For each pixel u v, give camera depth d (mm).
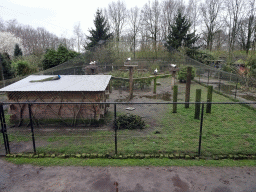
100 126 6473
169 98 11297
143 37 36656
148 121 7094
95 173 3912
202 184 3564
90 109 6328
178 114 7992
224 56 22750
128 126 6277
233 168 4098
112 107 9094
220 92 12758
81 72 15945
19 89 6238
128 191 3377
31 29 50156
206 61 25000
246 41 22703
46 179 3736
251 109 8727
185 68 17281
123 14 37938
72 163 4285
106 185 3541
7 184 3600
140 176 3805
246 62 14219
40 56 22250
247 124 6836
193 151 4773
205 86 15562
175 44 26062
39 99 6414
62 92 6324
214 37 32031
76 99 6332
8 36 27750
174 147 4977
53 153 4711
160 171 3973
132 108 8750
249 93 12148
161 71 18375
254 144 5203
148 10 36094
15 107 6582
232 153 4703
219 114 8016
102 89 6113
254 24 21047
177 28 26469
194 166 4160
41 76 7629
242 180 3686
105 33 30156
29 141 5398
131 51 19234
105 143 5207
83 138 5543
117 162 4309
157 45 19219
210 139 5523
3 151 4852
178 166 4156
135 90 13789
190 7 36500
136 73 14711
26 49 40719
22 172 3979
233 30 25594
